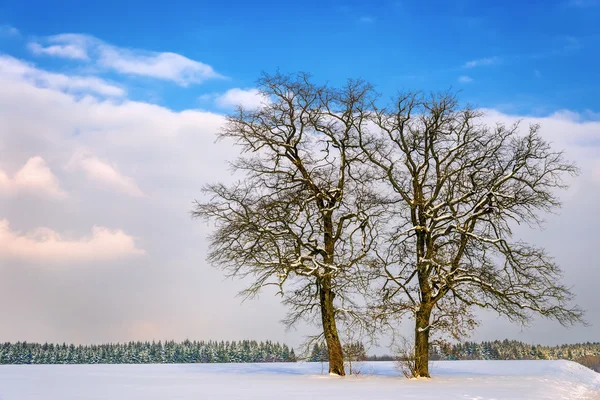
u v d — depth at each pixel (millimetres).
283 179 27281
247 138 27109
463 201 26172
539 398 16406
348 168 27734
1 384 19594
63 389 17750
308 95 26469
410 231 26844
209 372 29375
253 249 26484
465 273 25438
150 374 27281
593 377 27750
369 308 26078
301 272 25531
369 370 30453
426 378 24594
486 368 31969
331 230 27297
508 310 25062
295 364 39906
